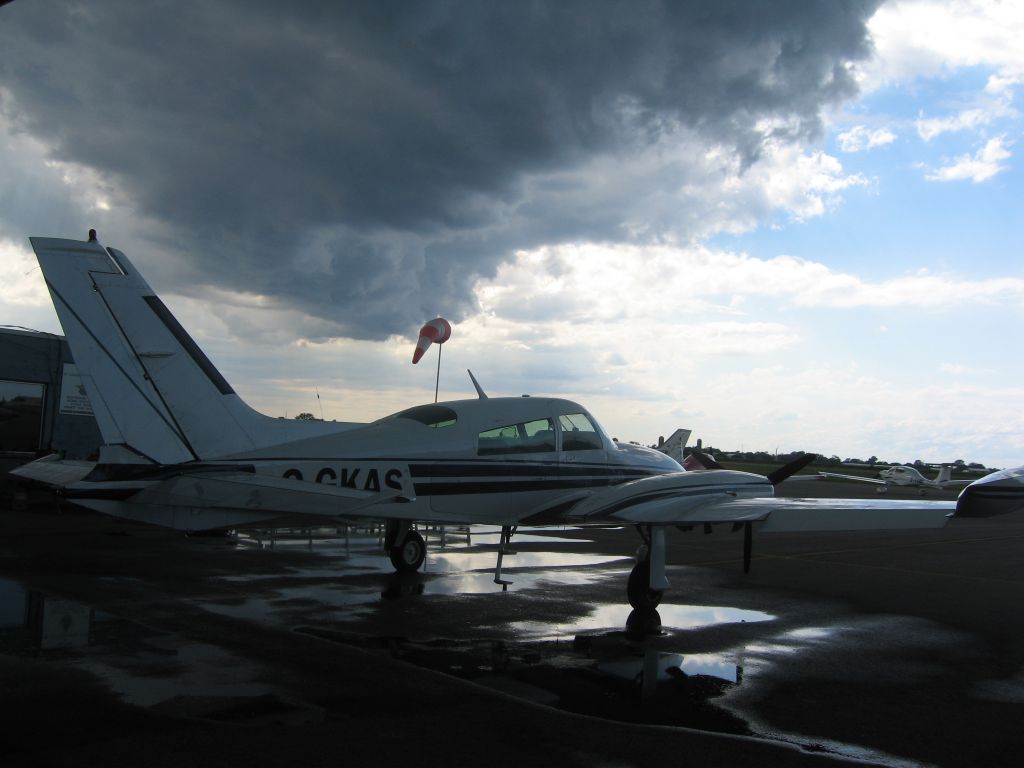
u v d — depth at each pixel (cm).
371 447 909
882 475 5894
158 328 848
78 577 991
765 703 555
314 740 450
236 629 725
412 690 553
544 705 532
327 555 1277
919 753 468
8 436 1770
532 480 991
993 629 843
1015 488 713
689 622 833
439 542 1517
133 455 821
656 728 493
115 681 550
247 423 888
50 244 813
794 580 1166
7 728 454
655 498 843
